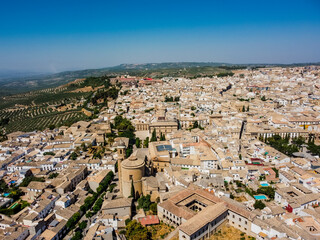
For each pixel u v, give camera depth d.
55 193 177.25
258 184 174.25
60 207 165.62
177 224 134.75
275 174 187.00
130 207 151.25
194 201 151.00
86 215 157.25
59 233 144.25
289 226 123.69
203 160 197.50
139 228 132.75
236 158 199.88
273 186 172.25
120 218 149.25
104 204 157.25
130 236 131.12
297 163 194.62
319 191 155.12
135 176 165.38
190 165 199.75
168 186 175.75
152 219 142.38
